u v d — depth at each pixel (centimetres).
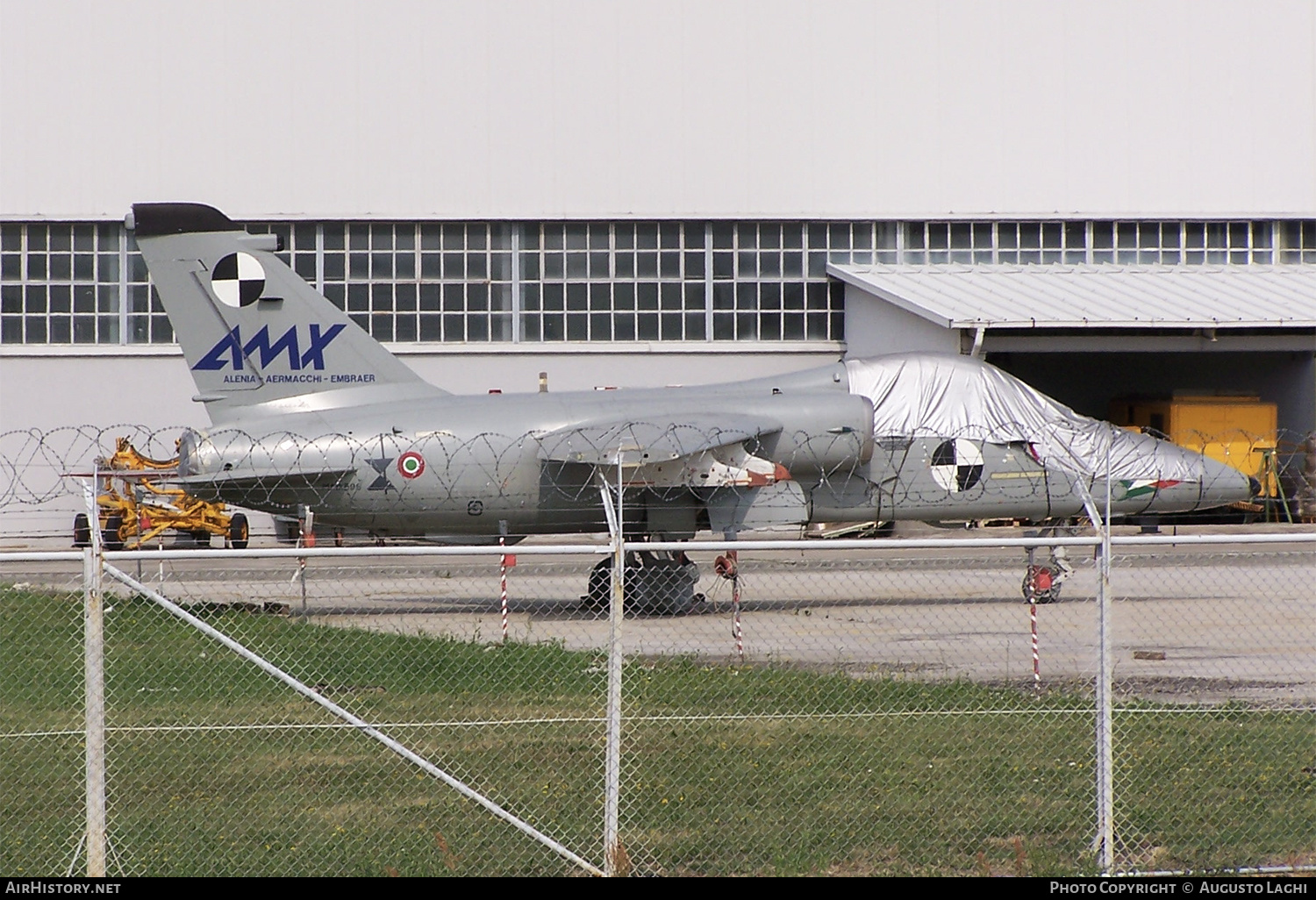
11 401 14125
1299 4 15350
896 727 4919
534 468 8769
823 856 3656
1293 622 7744
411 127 14475
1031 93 15100
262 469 8588
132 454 12094
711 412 8831
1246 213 15288
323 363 9081
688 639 7262
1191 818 3950
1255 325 12875
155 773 4484
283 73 14400
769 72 14800
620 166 14638
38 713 5297
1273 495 14150
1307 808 4041
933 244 15100
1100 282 14425
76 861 3653
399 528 8931
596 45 14638
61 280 14300
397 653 6334
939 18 14962
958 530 12131
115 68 14275
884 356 9750
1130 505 9375
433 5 14500
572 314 14662
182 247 8944
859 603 8794
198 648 6438
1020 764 4438
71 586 9200
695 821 3953
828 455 8912
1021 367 16675
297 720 5150
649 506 8888
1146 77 15200
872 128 14900
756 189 14775
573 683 5712
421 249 14525
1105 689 3662
